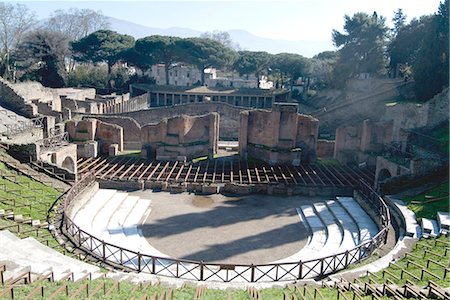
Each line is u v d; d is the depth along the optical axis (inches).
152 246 1286.9
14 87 2576.3
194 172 2021.4
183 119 2222.0
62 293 667.4
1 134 1802.4
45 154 1765.5
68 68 5049.2
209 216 1566.2
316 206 1674.5
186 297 748.0
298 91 4648.1
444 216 1293.1
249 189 1827.0
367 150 2206.0
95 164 2111.2
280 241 1360.7
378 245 1209.4
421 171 1627.7
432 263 989.8
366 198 1642.5
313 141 2260.1
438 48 2429.9
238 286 887.1
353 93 3614.7
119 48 4375.0
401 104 2395.4
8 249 947.3
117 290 740.0
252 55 4569.4
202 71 4453.7
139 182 1814.7
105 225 1398.9
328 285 885.8
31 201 1376.7
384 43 3644.2
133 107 3791.8
